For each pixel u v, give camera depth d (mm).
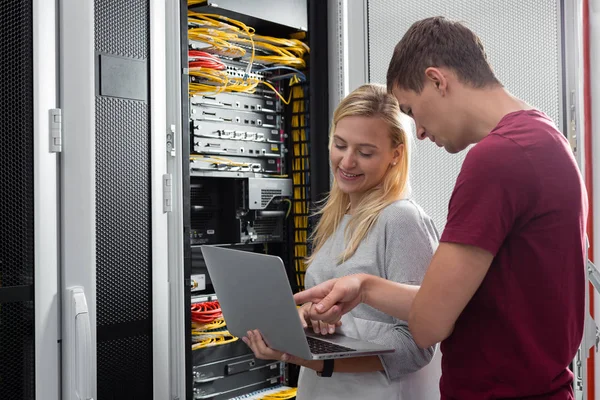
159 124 1939
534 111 1084
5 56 1599
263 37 2422
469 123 1137
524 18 1922
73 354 1678
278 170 2582
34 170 1635
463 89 1119
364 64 2332
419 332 1089
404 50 1178
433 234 1547
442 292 1037
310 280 1646
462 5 2072
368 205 1552
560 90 1849
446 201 2092
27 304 1634
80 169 1726
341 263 1569
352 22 2361
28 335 1636
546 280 1041
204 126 2297
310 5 2514
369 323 1516
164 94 1954
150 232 1911
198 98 2281
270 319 1294
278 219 2578
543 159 1017
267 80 2557
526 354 1048
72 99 1715
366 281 1350
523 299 1053
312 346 1370
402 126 1545
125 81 1848
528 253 1043
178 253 1969
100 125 1783
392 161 1581
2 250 1597
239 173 2414
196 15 2295
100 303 1783
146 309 1896
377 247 1504
